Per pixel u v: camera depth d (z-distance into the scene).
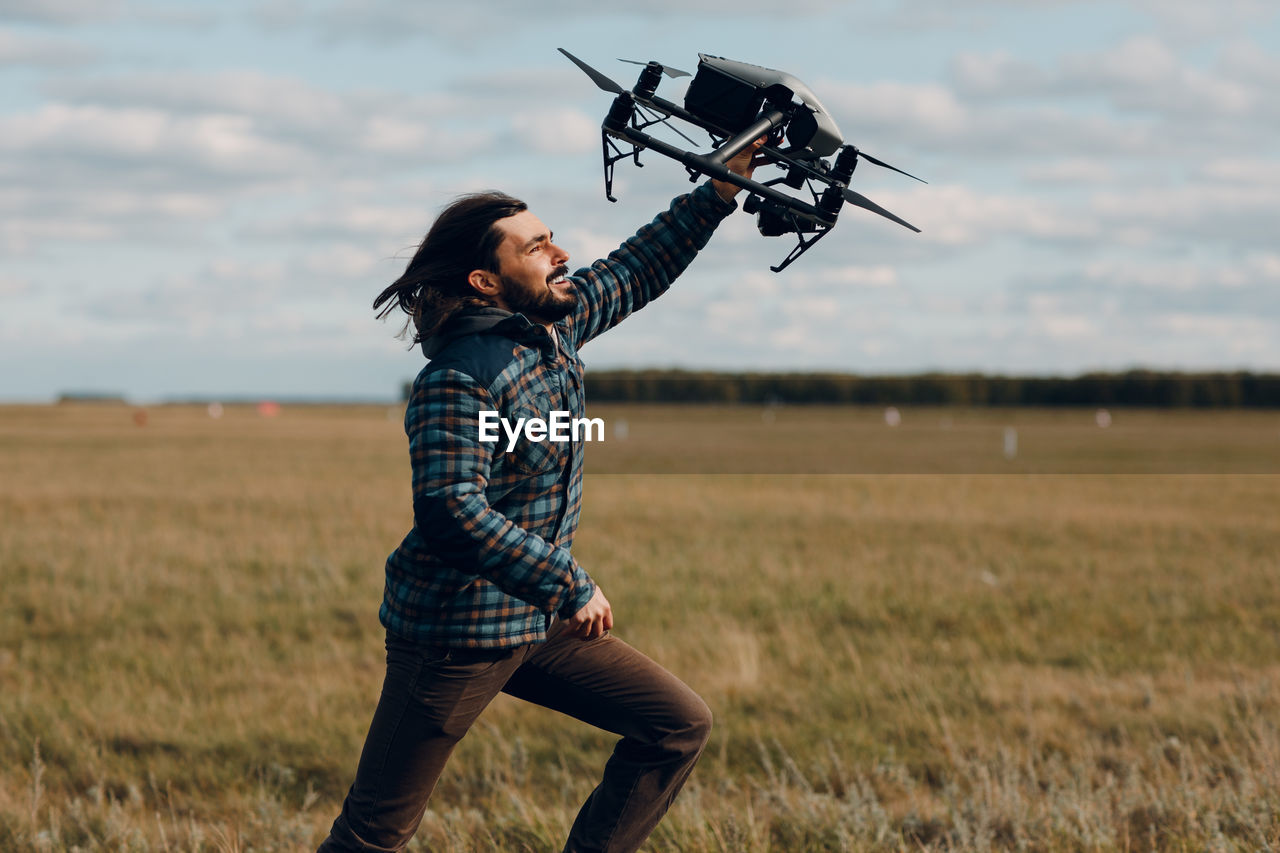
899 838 3.93
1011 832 4.14
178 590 10.53
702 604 10.00
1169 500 21.73
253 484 23.86
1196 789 4.42
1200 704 6.34
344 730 5.89
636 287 3.31
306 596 10.09
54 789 4.97
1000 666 7.53
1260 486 25.44
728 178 2.92
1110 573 12.05
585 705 2.94
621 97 2.88
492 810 4.55
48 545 13.51
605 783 2.98
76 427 64.44
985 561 12.95
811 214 3.00
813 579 11.48
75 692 6.62
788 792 4.75
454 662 2.74
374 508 18.75
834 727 5.98
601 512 18.48
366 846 2.86
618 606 9.82
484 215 2.76
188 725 6.01
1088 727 5.99
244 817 4.57
